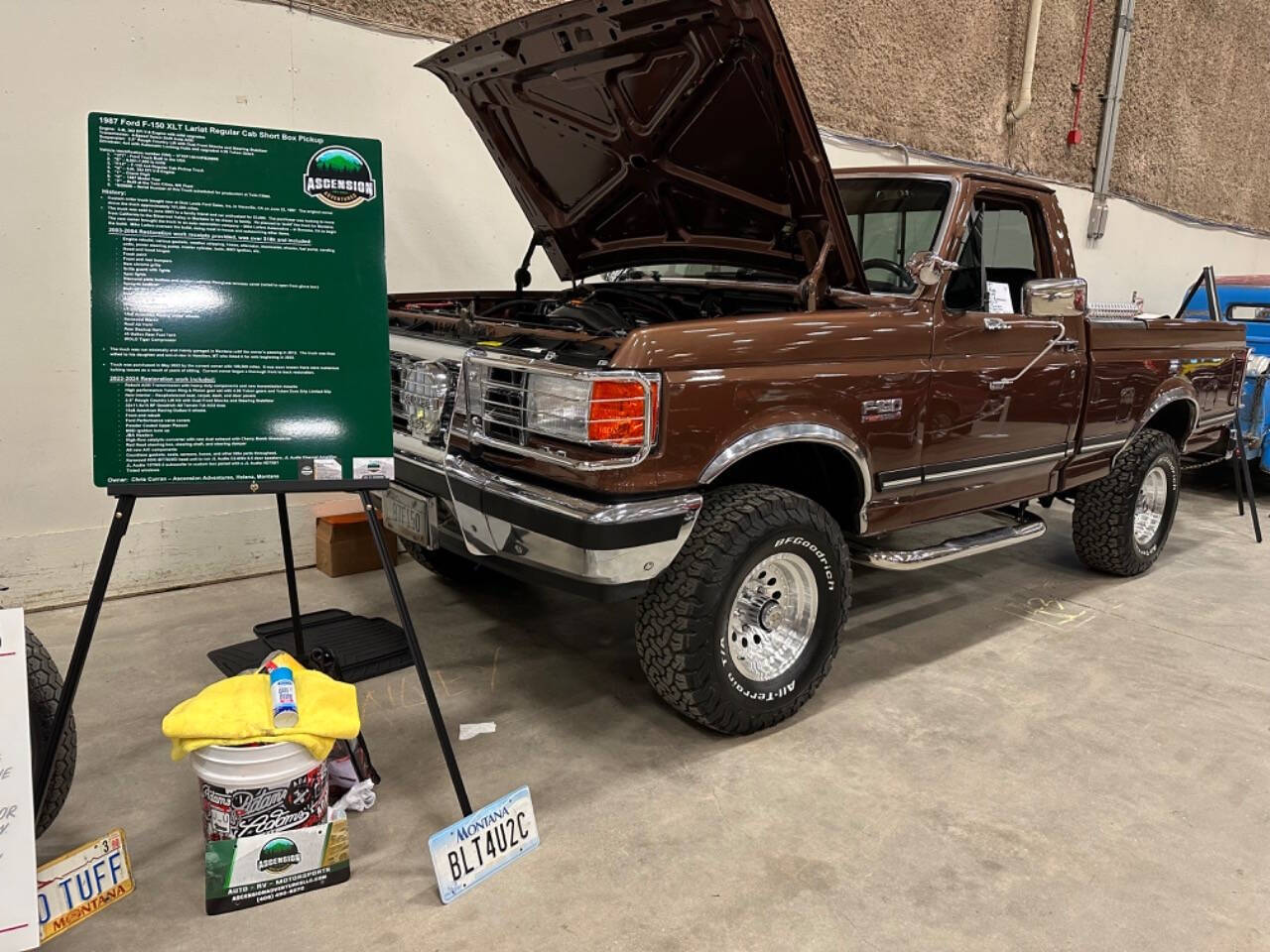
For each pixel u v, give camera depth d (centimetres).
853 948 194
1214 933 203
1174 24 891
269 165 207
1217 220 1048
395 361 304
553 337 266
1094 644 370
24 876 178
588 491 240
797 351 264
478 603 386
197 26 368
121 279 198
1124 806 253
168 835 227
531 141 340
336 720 204
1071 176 843
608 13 249
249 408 208
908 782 260
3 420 346
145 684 302
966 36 706
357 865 217
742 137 276
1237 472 543
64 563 365
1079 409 376
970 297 341
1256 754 284
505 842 217
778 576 286
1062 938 200
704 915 202
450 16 436
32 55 334
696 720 273
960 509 340
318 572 419
